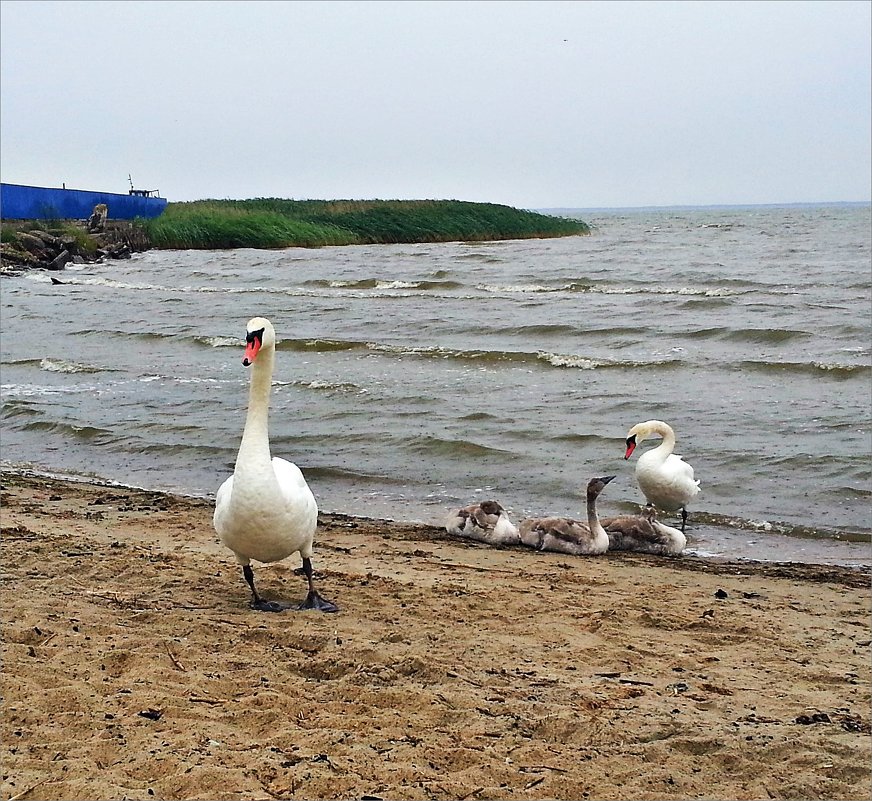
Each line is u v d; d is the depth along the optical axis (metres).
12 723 5.19
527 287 36.22
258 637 7.02
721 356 21.41
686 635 7.64
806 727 5.73
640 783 4.95
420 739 5.27
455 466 14.34
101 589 8.14
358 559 9.94
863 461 13.72
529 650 7.02
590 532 10.81
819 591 9.22
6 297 36.75
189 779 4.61
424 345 23.83
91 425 16.80
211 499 12.63
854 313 27.00
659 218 163.25
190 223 63.31
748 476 13.45
